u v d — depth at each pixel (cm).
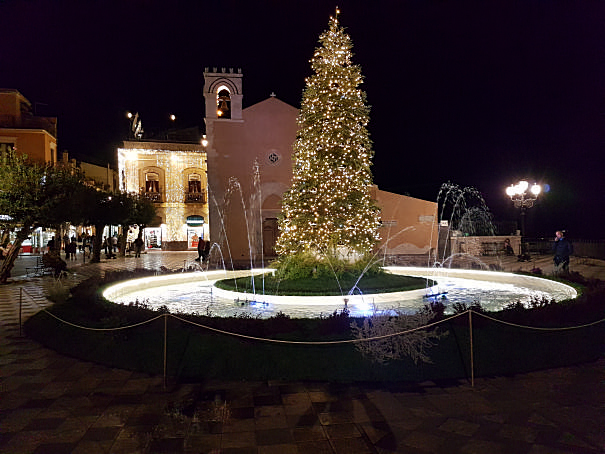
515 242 2675
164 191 3975
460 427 433
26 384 559
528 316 676
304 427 436
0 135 3100
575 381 552
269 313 999
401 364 564
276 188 2417
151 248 4091
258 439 412
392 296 1130
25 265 2497
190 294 1353
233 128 2391
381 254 2550
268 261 2253
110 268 2192
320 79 1257
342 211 1243
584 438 410
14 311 1075
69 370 612
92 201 2278
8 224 1708
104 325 694
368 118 1306
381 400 498
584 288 1025
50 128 3325
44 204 1673
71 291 1055
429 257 2431
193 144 4047
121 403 497
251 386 542
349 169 1245
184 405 490
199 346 605
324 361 568
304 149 1272
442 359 573
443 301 1129
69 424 446
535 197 2397
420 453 385
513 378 564
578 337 642
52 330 767
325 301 1085
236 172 2386
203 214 4038
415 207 2584
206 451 391
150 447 399
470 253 2594
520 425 436
